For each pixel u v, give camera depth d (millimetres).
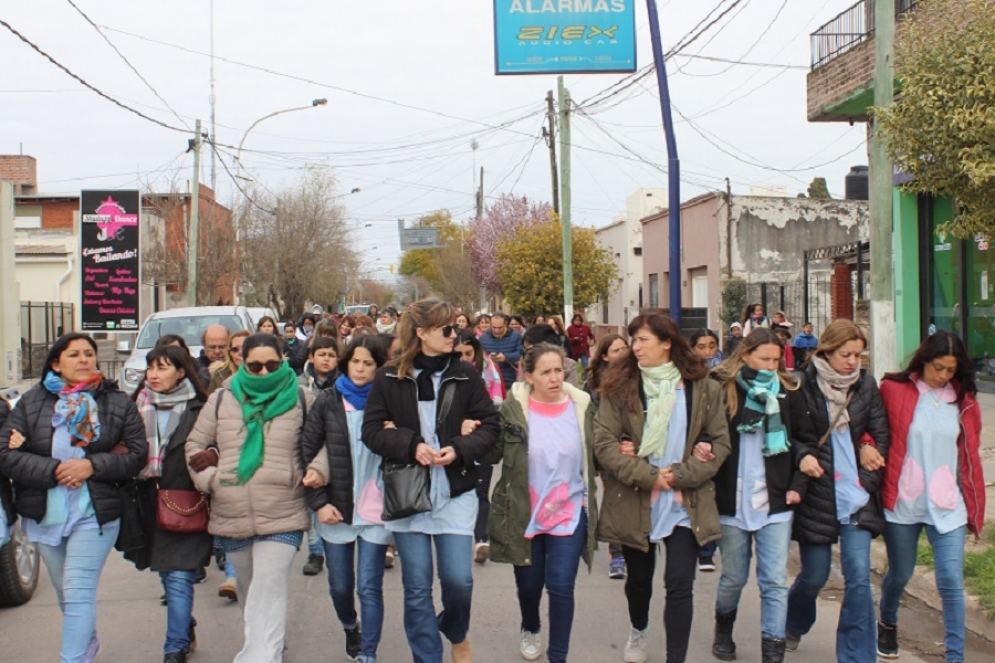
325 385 7250
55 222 44375
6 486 5156
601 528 5297
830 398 5180
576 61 15789
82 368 5109
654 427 5035
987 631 6148
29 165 47875
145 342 16312
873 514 5215
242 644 6062
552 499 5223
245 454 5102
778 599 5176
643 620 5551
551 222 34438
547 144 33750
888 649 5742
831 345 5164
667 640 5188
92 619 5070
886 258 9039
